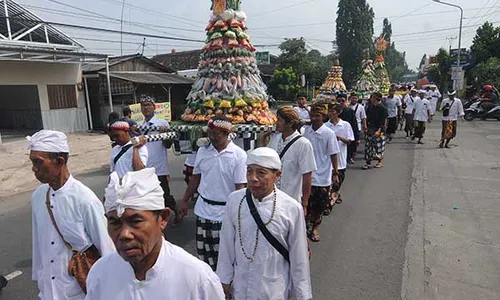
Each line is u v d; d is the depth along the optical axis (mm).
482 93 22266
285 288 2484
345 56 47969
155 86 20844
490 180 7773
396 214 5922
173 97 22578
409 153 10977
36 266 2389
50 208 2219
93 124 18766
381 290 3791
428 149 11562
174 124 5180
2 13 15211
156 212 1395
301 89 30922
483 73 26656
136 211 1329
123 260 1441
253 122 4875
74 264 2203
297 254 2465
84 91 17781
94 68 18734
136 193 1338
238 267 2518
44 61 14641
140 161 4207
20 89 16297
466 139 13406
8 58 13273
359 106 10484
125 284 1413
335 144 4898
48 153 2141
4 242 5172
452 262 4320
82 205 2201
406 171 8758
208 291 1440
